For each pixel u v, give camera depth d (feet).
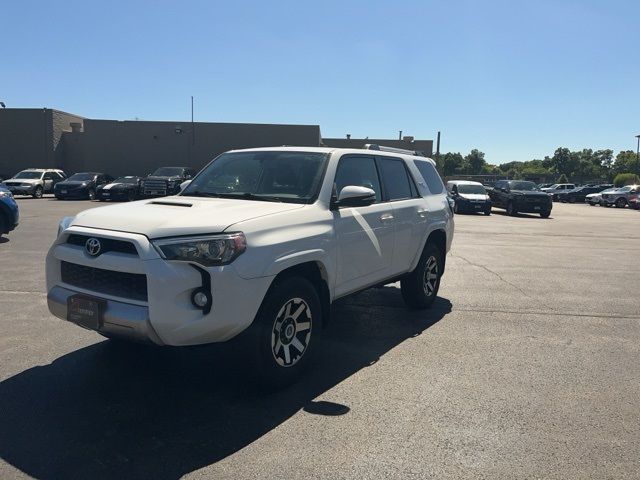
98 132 128.98
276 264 12.58
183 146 128.47
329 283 14.82
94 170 130.21
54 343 16.78
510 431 11.67
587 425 12.03
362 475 9.84
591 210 114.52
